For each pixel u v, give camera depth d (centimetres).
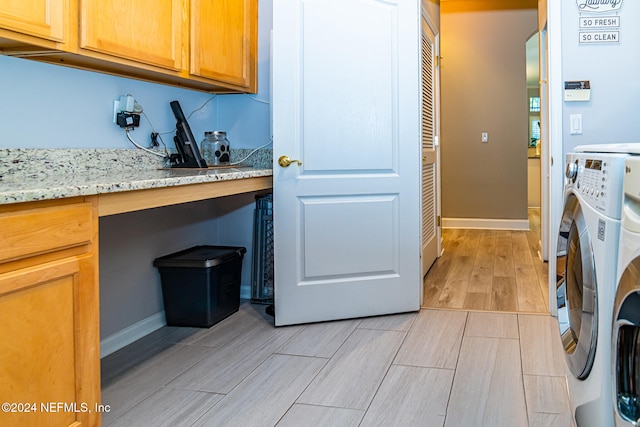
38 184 156
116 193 166
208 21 260
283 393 198
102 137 236
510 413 180
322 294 285
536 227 645
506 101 616
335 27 280
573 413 153
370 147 288
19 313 131
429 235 421
